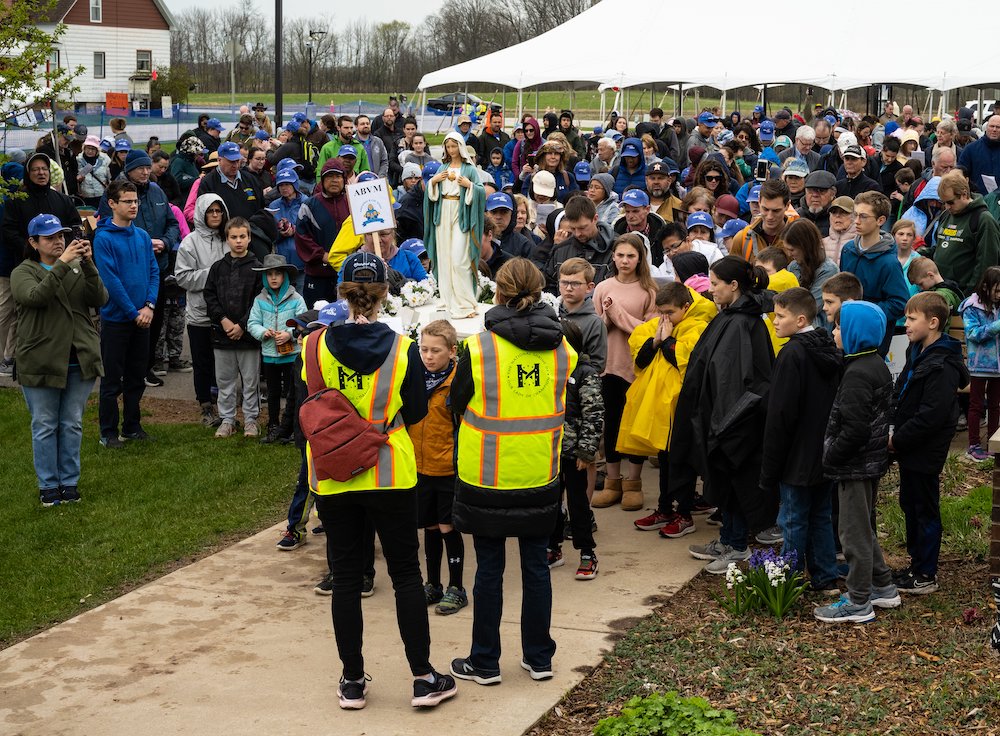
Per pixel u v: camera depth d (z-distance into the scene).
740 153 17.03
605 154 15.52
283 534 7.55
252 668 5.57
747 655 5.44
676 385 7.23
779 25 22.30
